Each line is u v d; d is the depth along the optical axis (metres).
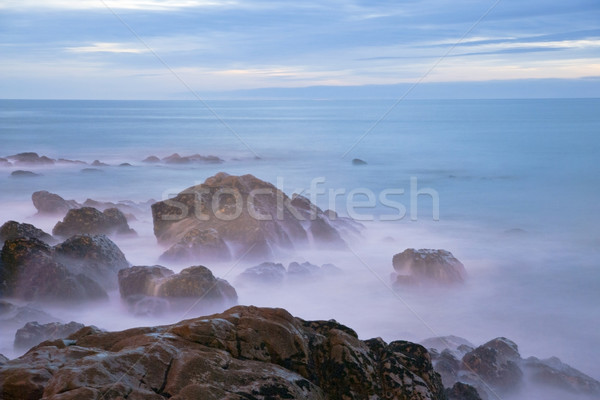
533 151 79.56
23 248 20.59
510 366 15.57
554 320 21.75
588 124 135.62
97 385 6.16
